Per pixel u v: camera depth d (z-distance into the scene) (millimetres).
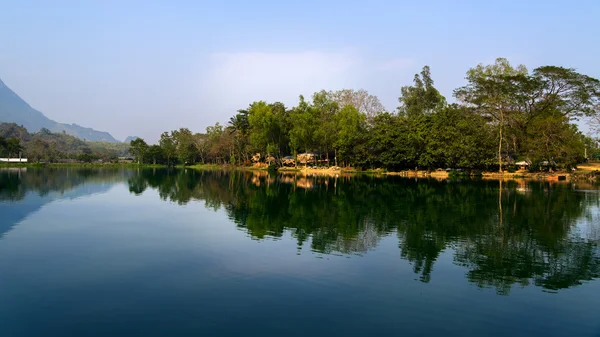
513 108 71250
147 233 22172
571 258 17719
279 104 118062
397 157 78875
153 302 12305
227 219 26859
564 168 70875
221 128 151625
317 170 94750
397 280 14539
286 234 22078
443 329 10781
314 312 11680
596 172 65312
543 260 17375
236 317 11289
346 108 90125
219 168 125125
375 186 53062
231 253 17938
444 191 45562
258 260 16859
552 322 11359
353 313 11664
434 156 73250
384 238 21219
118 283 13984
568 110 71562
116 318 11180
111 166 139625
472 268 16125
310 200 37500
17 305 12023
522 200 37062
